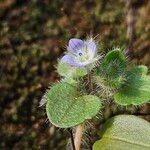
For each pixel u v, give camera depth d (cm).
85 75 7
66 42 12
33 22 12
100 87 7
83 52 7
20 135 11
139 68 7
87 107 6
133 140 7
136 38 12
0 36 12
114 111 11
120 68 7
